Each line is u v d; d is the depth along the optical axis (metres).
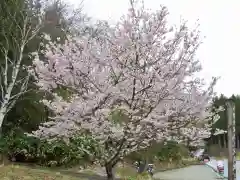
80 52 7.93
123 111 8.17
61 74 7.83
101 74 7.66
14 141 12.88
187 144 9.25
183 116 8.37
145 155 14.40
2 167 9.61
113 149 8.50
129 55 7.98
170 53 8.20
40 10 16.78
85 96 7.53
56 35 15.17
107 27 8.43
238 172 16.31
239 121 47.06
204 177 19.84
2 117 12.66
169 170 23.44
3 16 14.73
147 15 8.04
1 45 14.63
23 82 14.41
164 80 7.79
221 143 35.16
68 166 13.32
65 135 8.31
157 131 8.18
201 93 8.32
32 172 9.30
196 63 8.45
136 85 7.89
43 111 13.80
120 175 13.25
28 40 13.75
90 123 7.72
